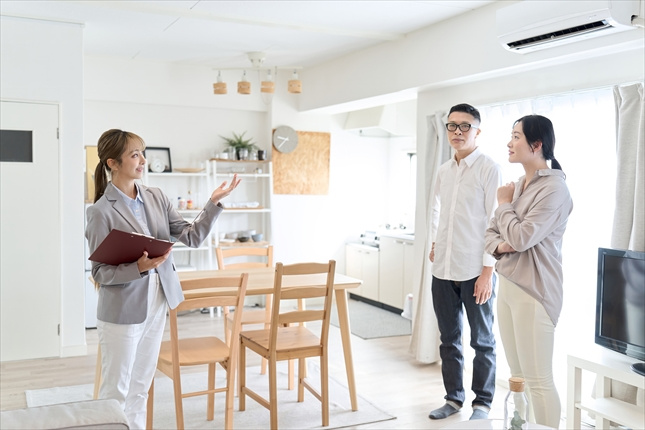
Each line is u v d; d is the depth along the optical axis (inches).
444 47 193.8
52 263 207.3
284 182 295.3
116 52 249.3
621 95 141.7
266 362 192.2
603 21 136.9
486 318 154.1
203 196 286.4
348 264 316.5
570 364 132.6
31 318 205.6
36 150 204.1
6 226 201.5
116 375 113.0
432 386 182.4
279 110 292.0
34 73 202.4
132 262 109.1
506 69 172.1
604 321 134.1
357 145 317.4
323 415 152.1
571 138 161.2
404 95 227.0
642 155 136.6
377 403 168.2
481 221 152.3
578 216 159.2
